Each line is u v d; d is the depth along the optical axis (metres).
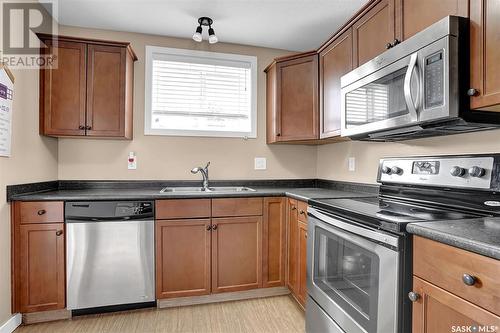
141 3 2.17
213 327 1.92
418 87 1.29
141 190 2.46
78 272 1.98
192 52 2.76
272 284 2.36
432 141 1.71
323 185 2.91
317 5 2.18
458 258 0.86
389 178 1.85
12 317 1.85
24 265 1.90
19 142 1.92
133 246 2.07
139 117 2.65
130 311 2.12
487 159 1.30
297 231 2.15
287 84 2.56
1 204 1.75
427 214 1.28
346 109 1.89
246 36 2.70
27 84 2.01
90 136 2.29
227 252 2.25
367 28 1.79
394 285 1.09
